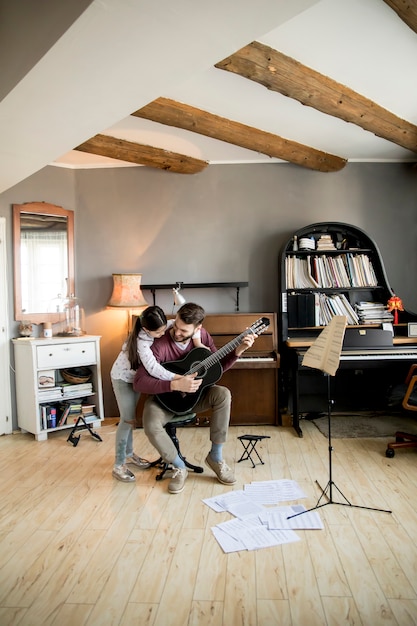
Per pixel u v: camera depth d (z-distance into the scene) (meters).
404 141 3.89
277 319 4.65
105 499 2.87
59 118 2.29
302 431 4.14
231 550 2.24
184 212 4.80
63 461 3.58
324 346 2.65
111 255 4.82
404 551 2.20
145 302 4.55
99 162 4.75
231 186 4.78
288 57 2.78
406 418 4.43
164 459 2.96
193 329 2.99
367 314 4.40
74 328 4.56
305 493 2.85
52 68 1.79
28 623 1.76
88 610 1.84
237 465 3.36
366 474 3.13
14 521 2.61
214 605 1.85
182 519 2.58
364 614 1.77
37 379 4.10
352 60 2.84
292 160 4.38
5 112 2.19
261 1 1.43
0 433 4.31
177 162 4.53
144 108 3.30
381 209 4.75
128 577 2.05
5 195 4.33
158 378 2.91
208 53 1.73
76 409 4.37
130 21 1.51
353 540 2.30
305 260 4.50
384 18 2.42
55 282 4.64
